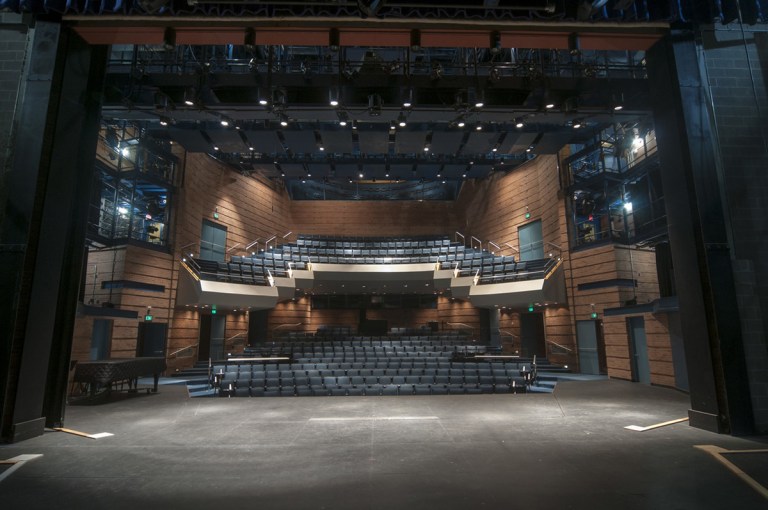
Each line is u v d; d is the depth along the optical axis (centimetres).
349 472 391
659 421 600
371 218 2030
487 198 1834
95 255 1200
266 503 324
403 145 1016
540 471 393
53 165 554
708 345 543
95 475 387
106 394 854
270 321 1767
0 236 531
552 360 1411
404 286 1706
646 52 645
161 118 739
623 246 1236
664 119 611
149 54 998
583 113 750
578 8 522
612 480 369
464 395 852
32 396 523
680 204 584
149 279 1230
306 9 536
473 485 359
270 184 1873
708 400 545
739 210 572
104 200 1294
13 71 578
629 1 497
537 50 1005
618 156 1251
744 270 550
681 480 368
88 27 575
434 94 727
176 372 1294
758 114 596
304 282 1567
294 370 1028
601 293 1249
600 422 597
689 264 570
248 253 1695
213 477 380
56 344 575
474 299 1509
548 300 1330
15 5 538
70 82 582
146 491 349
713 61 606
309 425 584
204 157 1491
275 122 952
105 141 1181
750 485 356
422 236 1994
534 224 1579
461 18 538
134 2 538
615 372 1160
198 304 1316
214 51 1019
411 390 948
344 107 715
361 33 570
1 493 346
